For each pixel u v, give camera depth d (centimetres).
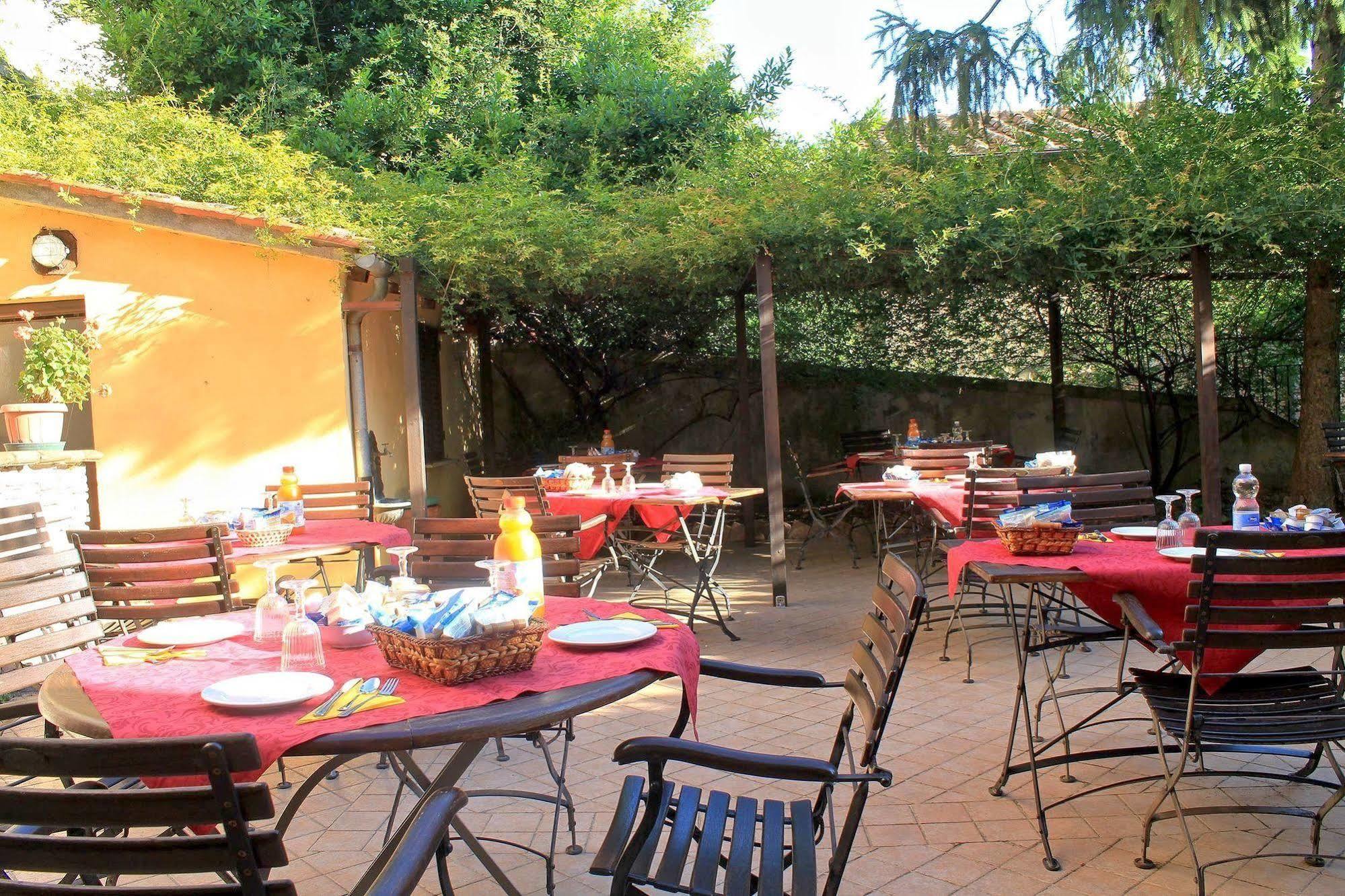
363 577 599
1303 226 699
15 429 621
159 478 720
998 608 687
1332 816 340
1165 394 1155
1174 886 294
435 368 1048
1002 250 702
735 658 578
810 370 1193
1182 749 289
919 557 823
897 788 374
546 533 366
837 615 689
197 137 788
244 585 710
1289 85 698
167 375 721
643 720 464
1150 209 681
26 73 1126
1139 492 471
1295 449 1120
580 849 329
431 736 190
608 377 1200
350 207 787
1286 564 274
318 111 1143
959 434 1016
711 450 1207
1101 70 504
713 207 740
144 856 152
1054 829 336
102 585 387
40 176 674
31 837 153
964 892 294
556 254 771
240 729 194
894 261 743
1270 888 291
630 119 1172
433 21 1219
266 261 738
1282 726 286
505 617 224
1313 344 939
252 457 735
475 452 1158
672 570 905
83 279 714
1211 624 279
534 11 1277
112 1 1172
